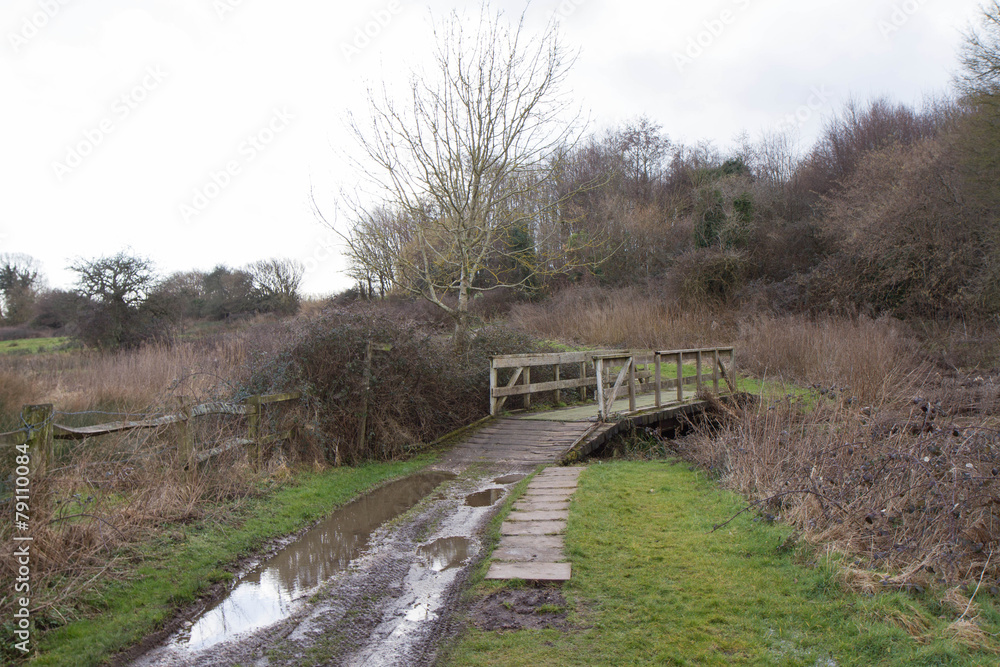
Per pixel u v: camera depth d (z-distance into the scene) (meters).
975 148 16.27
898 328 18.02
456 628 3.94
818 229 23.73
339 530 5.92
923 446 5.37
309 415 7.96
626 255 26.47
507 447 9.39
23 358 16.00
